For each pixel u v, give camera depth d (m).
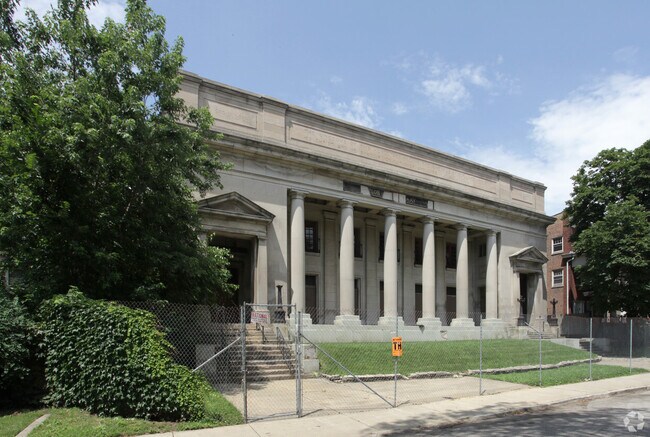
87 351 10.17
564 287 47.91
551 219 41.25
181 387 10.22
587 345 34.06
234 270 26.66
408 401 13.23
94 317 10.38
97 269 12.28
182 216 14.77
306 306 30.69
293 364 17.72
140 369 9.99
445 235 38.44
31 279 12.00
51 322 10.70
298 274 26.05
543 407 13.00
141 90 13.55
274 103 26.67
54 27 13.60
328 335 26.00
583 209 38.84
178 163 13.83
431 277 32.53
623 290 33.53
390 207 30.80
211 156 16.45
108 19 13.70
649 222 33.72
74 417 9.67
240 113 25.62
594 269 34.38
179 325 14.86
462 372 19.39
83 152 11.91
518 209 38.28
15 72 12.23
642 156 35.66
